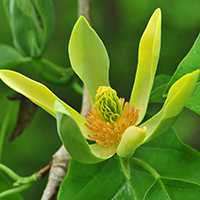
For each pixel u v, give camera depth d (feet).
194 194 1.96
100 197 2.05
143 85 2.06
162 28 3.56
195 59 1.97
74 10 3.84
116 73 3.70
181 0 3.54
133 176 2.08
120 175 2.08
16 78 2.00
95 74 2.08
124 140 1.93
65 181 2.04
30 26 2.32
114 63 3.70
